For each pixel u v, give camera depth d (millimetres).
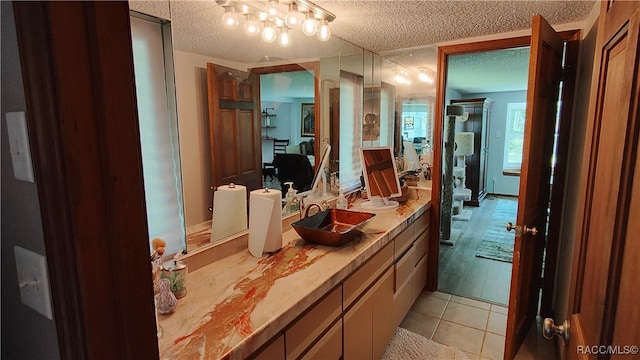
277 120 2084
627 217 597
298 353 1247
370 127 3240
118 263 594
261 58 1919
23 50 519
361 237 1876
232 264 1535
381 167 2623
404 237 2289
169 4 1411
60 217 536
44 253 607
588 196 910
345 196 2701
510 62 3705
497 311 2684
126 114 583
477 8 1921
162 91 1409
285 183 2174
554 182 2412
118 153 576
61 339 591
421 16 2043
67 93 512
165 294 1122
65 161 519
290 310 1161
